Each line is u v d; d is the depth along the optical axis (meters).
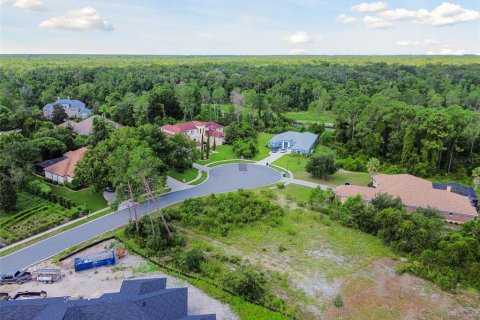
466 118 86.75
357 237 55.16
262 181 79.00
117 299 33.75
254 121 127.81
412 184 68.56
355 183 79.38
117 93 141.88
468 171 88.38
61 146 79.88
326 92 159.25
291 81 180.50
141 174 48.91
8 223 54.12
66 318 30.59
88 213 59.31
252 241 52.81
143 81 163.12
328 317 37.81
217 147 106.25
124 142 63.59
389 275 45.91
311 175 84.31
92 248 49.12
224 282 41.22
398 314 39.00
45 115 122.06
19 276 41.41
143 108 114.56
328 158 80.94
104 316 31.53
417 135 89.06
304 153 99.50
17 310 32.34
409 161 87.25
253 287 39.69
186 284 41.78
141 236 51.44
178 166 81.25
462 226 54.22
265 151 104.12
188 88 129.50
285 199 68.75
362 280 44.50
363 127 96.69
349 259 49.09
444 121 85.00
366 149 94.44
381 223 54.41
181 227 56.19
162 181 53.81
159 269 44.59
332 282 43.78
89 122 101.88
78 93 152.12
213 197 65.25
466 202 63.19
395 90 152.75
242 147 98.62
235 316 36.50
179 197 67.88
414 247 49.81
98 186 60.81
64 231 53.53
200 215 58.59
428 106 139.75
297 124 133.88
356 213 57.84
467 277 45.09
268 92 172.50
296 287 42.41
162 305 33.62
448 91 157.62
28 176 66.56
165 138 75.31
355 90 162.00
